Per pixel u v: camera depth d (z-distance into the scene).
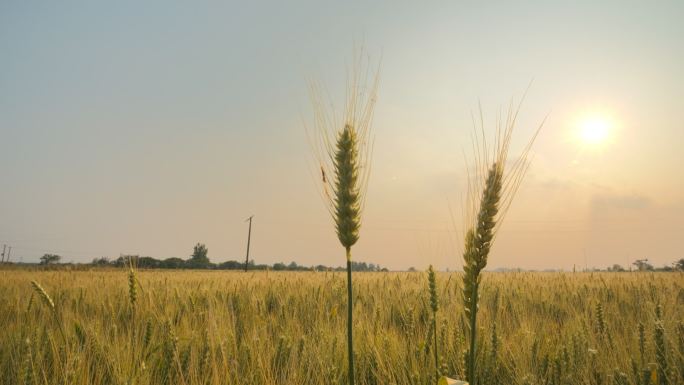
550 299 9.66
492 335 4.58
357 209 2.29
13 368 4.23
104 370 4.32
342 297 9.06
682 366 4.18
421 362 4.29
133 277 7.13
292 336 5.60
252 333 5.46
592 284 12.73
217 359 4.48
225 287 11.28
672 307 6.96
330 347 4.85
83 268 31.67
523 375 4.24
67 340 4.70
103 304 8.26
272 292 9.84
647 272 17.45
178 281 14.78
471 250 2.43
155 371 4.34
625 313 7.89
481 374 4.23
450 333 4.93
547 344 4.79
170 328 5.18
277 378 4.11
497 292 9.65
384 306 8.03
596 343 5.11
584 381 4.14
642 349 4.50
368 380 4.38
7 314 7.36
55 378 3.93
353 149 2.44
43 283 13.59
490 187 2.41
